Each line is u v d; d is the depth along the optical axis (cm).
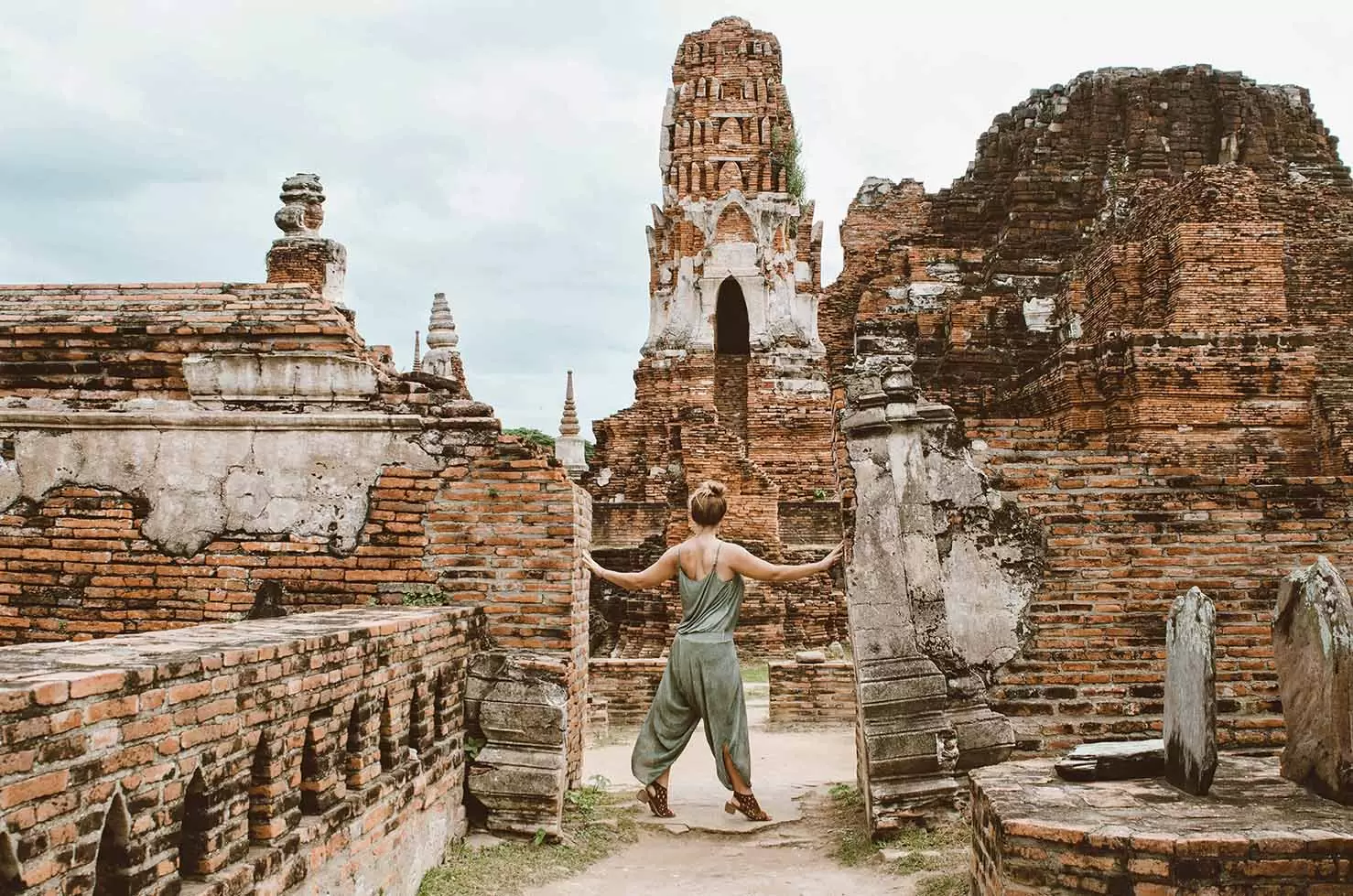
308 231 1309
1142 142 2950
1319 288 2298
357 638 643
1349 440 1659
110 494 940
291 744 562
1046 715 894
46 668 434
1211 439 1734
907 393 957
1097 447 988
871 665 891
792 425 3441
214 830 489
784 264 3572
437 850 776
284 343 954
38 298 980
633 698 1745
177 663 463
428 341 2209
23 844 370
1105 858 504
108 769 415
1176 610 605
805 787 1088
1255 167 2934
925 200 3775
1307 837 492
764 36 3734
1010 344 2514
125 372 963
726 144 3625
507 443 934
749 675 2247
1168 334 1752
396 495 933
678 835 898
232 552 933
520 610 915
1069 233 2847
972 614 914
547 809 846
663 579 942
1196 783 568
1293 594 588
